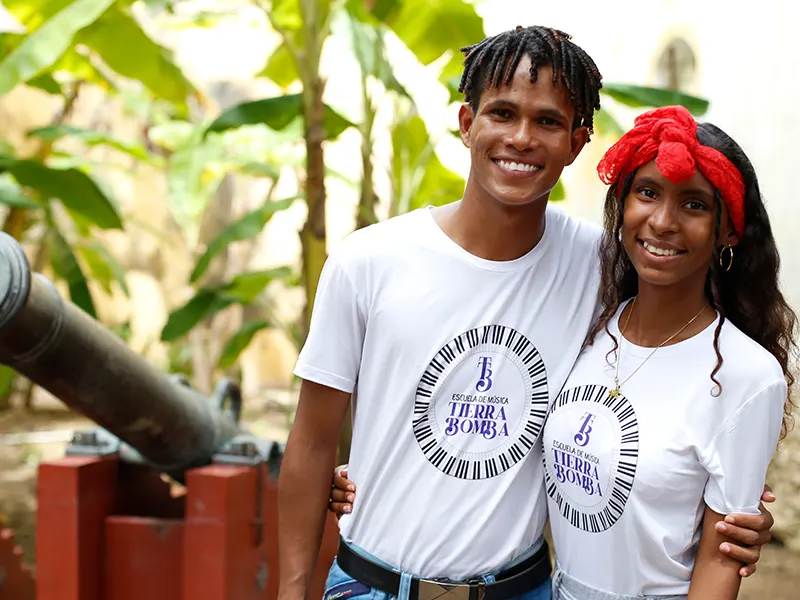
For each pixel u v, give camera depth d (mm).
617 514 1626
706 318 1671
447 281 1764
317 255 3764
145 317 10000
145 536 2975
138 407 2746
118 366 2662
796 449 5605
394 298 1766
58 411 8758
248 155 5602
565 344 1786
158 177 9273
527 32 1695
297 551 1849
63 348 2492
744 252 1717
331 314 1797
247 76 9578
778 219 6730
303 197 4480
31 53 3369
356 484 1839
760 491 1559
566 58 1671
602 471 1639
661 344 1666
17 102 8430
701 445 1563
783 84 6703
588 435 1670
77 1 3502
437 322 1753
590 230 1897
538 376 1764
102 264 6984
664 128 1601
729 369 1568
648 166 1626
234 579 2848
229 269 8914
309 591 1856
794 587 4359
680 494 1586
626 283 1798
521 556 1790
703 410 1574
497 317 1753
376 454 1789
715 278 1742
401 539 1772
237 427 3295
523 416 1761
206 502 2809
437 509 1753
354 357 1814
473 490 1751
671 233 1601
